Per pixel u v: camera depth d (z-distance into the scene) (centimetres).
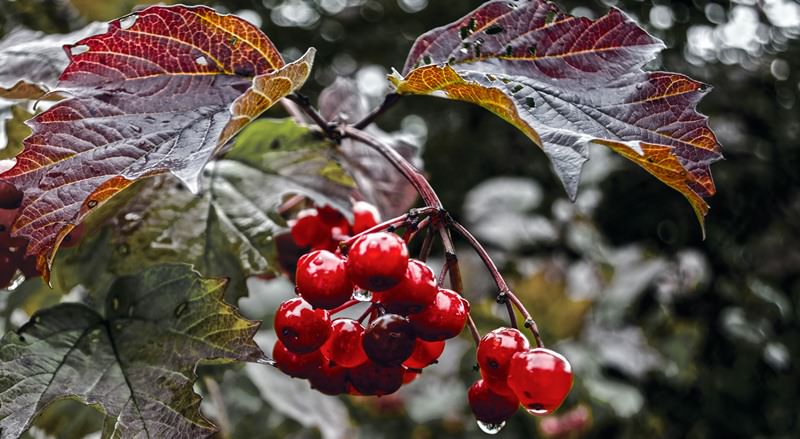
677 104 25
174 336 26
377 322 24
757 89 88
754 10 88
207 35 25
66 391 25
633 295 61
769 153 83
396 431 60
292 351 25
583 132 25
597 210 77
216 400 33
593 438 61
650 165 25
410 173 26
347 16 123
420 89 26
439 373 57
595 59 26
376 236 24
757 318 75
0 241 26
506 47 26
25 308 32
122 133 24
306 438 50
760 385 74
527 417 55
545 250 65
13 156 28
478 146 103
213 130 24
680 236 82
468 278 58
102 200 24
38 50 29
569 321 53
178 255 29
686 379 67
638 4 89
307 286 24
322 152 29
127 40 25
